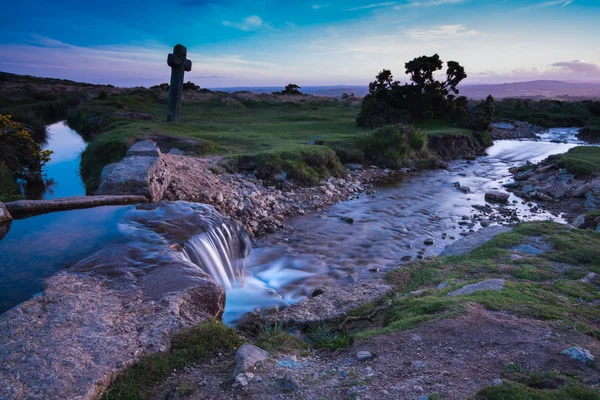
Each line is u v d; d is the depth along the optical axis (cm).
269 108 4669
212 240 818
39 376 342
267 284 852
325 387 360
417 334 435
